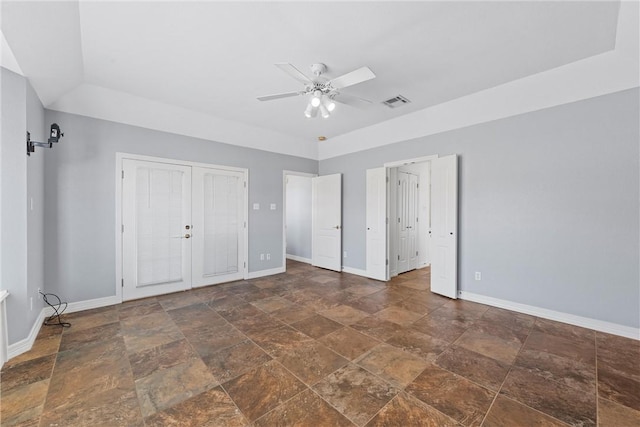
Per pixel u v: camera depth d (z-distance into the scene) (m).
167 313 3.25
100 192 3.46
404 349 2.40
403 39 2.39
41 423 1.56
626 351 2.37
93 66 2.79
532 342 2.54
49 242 3.11
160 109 3.77
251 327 2.87
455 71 2.93
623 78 2.61
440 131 3.99
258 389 1.86
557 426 1.54
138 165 3.76
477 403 1.73
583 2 1.96
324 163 5.93
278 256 5.38
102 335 2.67
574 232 2.94
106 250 3.51
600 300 2.79
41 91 2.71
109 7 1.98
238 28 2.23
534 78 3.03
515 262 3.34
